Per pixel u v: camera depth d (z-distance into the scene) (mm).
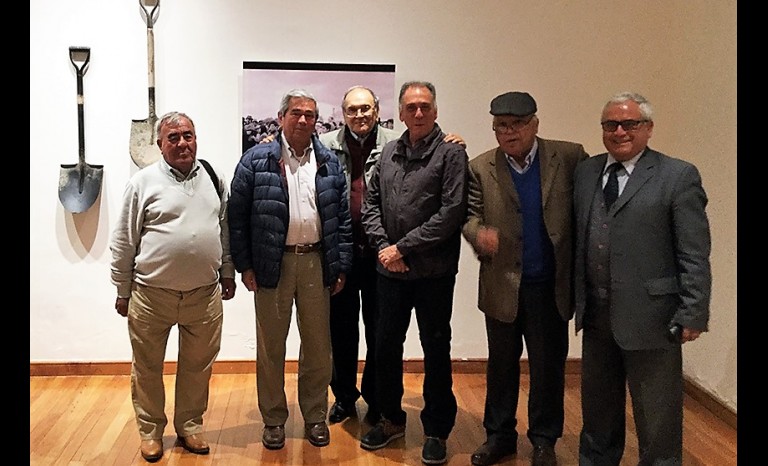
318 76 4270
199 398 3373
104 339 4363
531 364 3168
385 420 3432
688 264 2660
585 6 4336
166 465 3221
